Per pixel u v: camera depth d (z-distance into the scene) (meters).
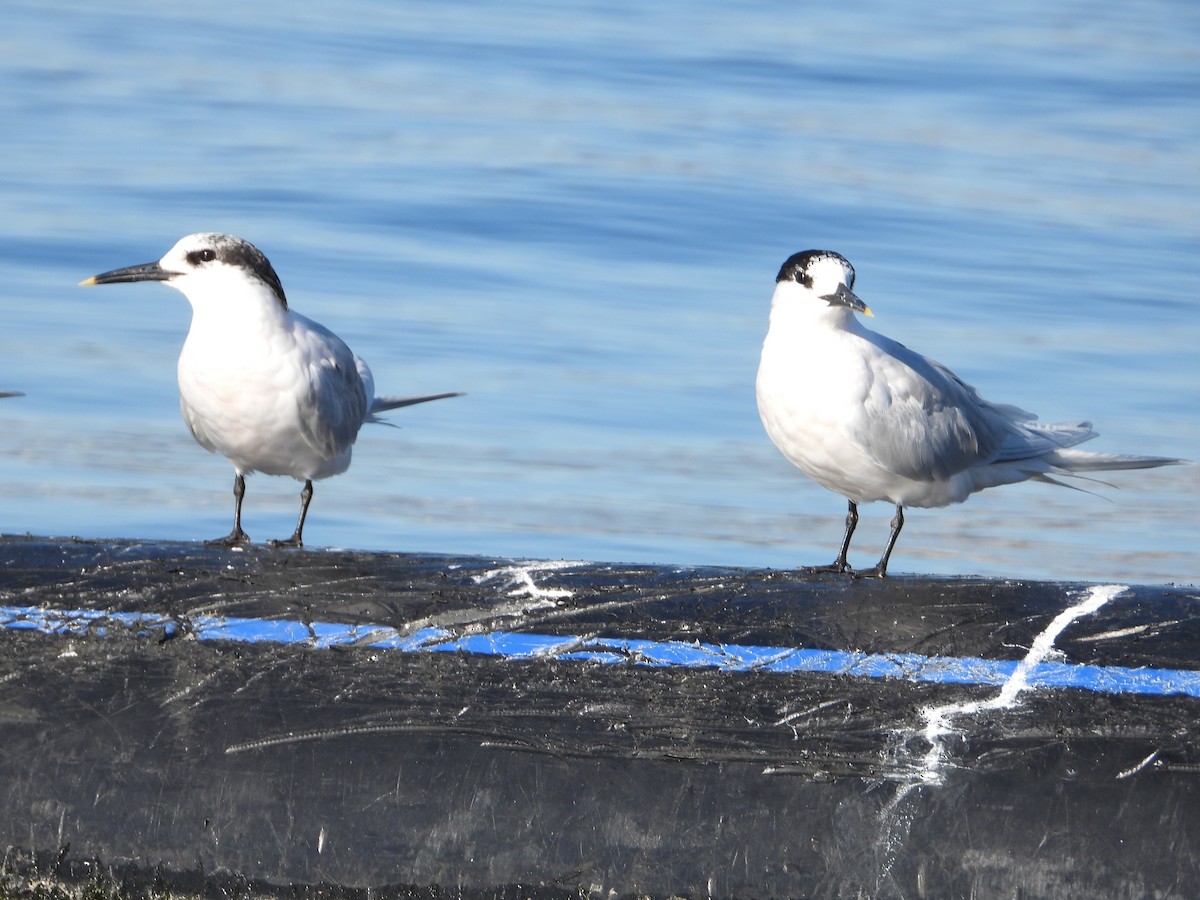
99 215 25.75
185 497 16.34
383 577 9.46
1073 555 16.00
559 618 8.95
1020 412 12.70
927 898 7.73
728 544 15.85
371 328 21.30
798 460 11.67
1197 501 17.25
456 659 8.57
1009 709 8.17
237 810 8.10
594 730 8.16
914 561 15.73
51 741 8.32
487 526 16.08
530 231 26.34
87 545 9.92
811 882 7.79
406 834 8.00
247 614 8.98
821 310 11.28
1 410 18.11
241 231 25.44
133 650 8.68
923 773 7.93
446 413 18.62
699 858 7.85
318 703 8.34
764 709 8.23
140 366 19.50
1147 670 8.45
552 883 7.88
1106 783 7.84
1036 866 7.72
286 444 11.84
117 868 8.10
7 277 22.48
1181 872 7.65
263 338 11.52
